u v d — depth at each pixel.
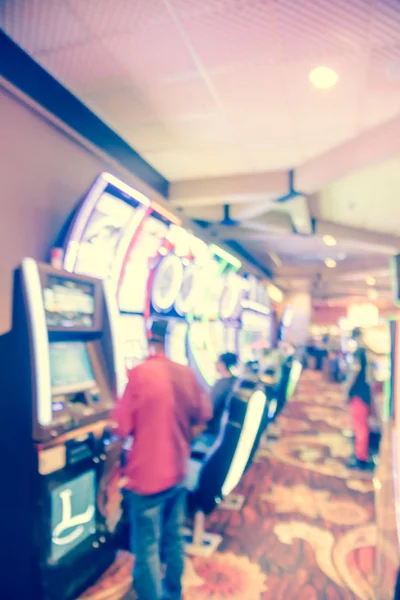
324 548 2.92
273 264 12.00
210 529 3.13
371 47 2.70
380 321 7.63
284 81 3.12
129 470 2.12
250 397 2.76
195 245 4.85
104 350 2.62
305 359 15.83
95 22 2.51
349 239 7.68
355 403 4.54
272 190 4.86
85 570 2.29
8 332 2.65
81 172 3.39
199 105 3.48
